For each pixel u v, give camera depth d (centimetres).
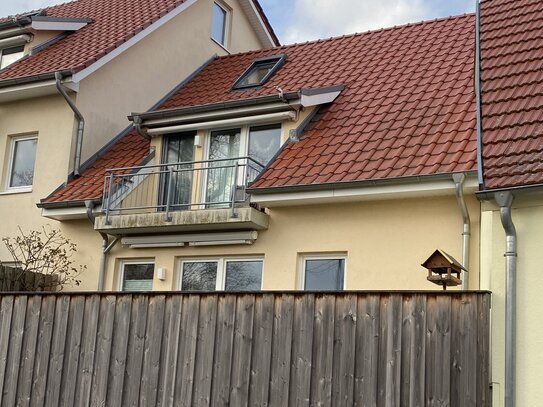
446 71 1402
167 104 1653
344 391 830
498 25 1101
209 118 1417
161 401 936
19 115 1642
